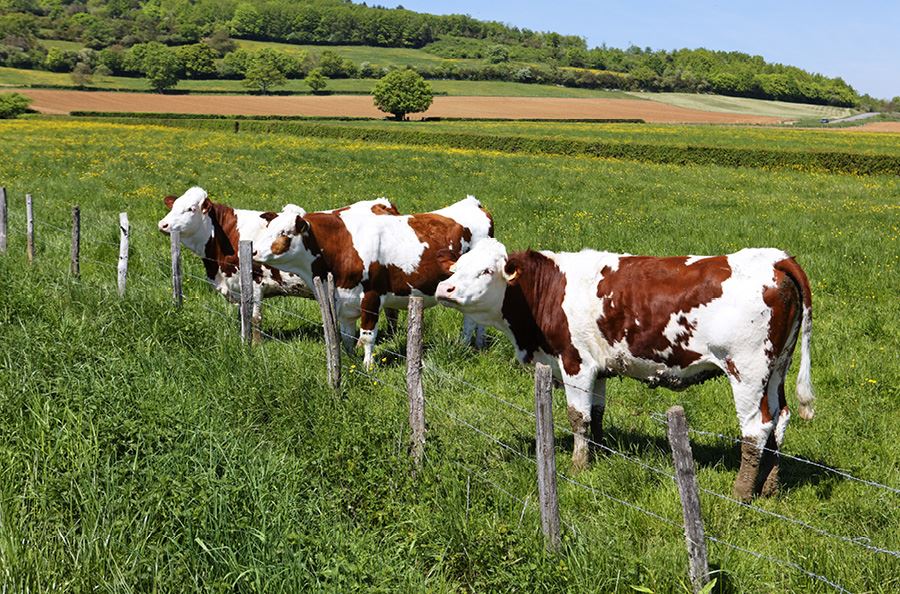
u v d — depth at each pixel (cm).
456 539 493
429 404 712
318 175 2697
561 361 650
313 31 19462
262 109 9850
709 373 609
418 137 5372
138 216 1759
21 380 655
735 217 1912
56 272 1068
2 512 476
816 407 767
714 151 4097
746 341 564
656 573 464
